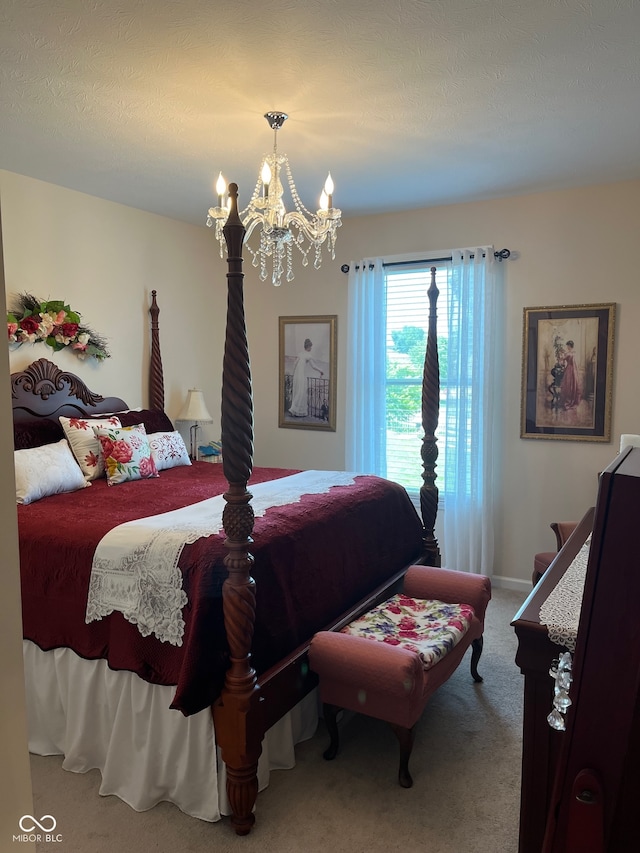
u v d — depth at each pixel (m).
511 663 3.14
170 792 2.11
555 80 2.36
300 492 3.01
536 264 3.99
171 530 2.26
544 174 3.54
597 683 0.82
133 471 3.46
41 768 2.32
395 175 3.54
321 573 2.56
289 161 3.29
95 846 1.92
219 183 2.66
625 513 0.77
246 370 1.94
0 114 2.67
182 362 4.81
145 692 2.11
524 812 1.57
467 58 2.19
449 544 4.29
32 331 3.53
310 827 2.00
